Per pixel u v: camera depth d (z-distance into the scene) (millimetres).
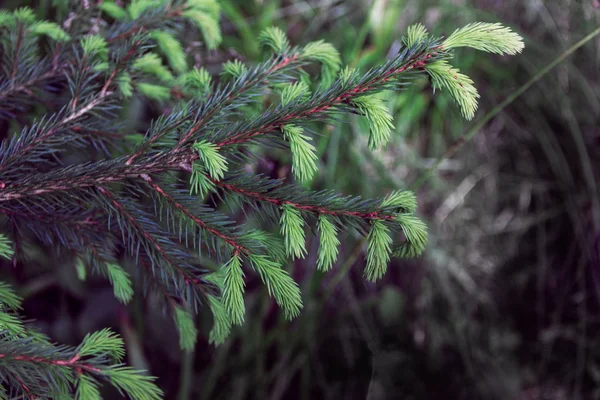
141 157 549
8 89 628
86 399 495
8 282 1005
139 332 1009
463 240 1303
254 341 1090
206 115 550
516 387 1239
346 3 1262
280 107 542
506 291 1313
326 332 1158
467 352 1237
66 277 1029
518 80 1270
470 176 1299
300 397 1135
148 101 725
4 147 571
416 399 1194
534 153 1307
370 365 1167
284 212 533
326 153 1130
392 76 523
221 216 547
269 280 531
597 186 1249
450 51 526
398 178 1176
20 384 502
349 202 536
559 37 1262
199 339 1098
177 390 1077
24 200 567
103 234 603
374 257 526
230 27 1178
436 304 1256
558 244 1307
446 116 1255
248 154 605
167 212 547
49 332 1012
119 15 694
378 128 523
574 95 1281
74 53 648
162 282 611
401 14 1238
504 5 1307
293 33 1260
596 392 1219
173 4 674
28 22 648
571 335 1258
